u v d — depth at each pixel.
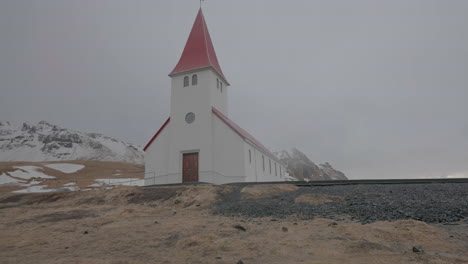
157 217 11.44
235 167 24.58
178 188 17.25
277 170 40.97
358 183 17.48
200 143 26.00
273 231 7.91
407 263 5.13
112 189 18.06
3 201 19.31
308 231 7.68
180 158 26.45
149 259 6.06
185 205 14.02
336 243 6.52
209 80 27.36
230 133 25.41
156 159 27.62
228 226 8.80
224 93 31.33
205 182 24.59
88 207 15.13
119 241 7.66
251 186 16.27
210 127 26.03
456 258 5.27
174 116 27.67
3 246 7.55
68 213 13.02
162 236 8.02
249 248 6.50
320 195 12.84
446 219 8.12
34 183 57.81
